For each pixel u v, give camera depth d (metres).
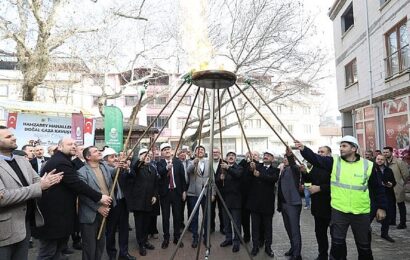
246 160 6.59
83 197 4.67
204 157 7.27
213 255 6.20
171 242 7.20
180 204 7.03
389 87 12.45
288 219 6.00
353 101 16.16
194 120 17.38
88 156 5.14
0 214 3.36
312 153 4.53
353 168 4.38
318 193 5.36
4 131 3.63
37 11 11.55
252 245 6.68
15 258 3.64
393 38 12.29
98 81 17.41
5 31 11.62
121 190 5.86
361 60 14.97
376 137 13.67
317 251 6.22
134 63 17.59
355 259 5.66
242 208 6.57
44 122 8.76
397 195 7.71
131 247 6.90
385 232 6.80
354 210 4.28
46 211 4.24
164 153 7.04
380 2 13.10
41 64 12.00
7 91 23.14
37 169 6.86
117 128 10.95
